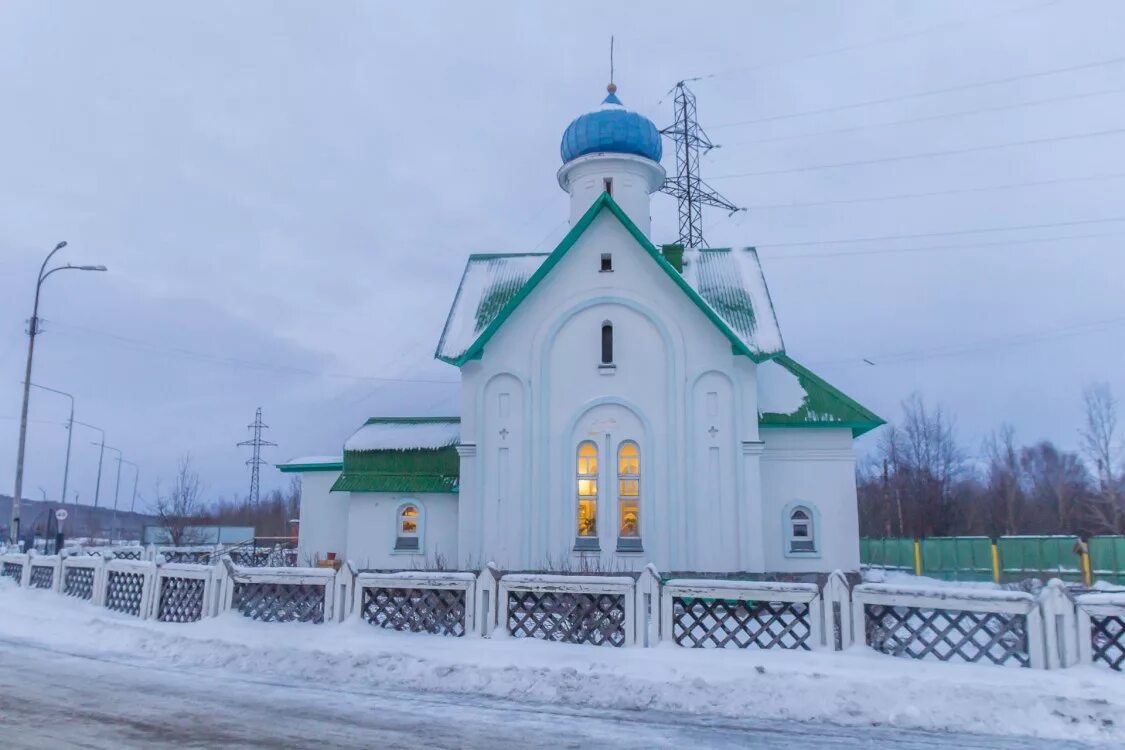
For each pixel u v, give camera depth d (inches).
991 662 424.2
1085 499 2273.6
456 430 1089.4
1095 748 331.0
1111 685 377.4
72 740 319.6
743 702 384.8
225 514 3597.4
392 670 448.8
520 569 858.8
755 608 474.0
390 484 1025.5
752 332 934.4
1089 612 413.1
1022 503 2418.8
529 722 359.9
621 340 898.7
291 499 3422.7
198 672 465.7
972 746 330.3
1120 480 2250.2
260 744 317.4
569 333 909.2
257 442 3316.9
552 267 922.7
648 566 490.3
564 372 899.4
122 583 674.8
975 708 362.6
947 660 432.5
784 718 371.2
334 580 552.4
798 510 927.0
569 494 866.8
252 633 529.3
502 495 882.8
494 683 423.5
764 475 929.5
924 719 360.5
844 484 922.1
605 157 1146.0
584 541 858.8
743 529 840.3
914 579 1254.9
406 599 537.3
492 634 502.0
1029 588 969.5
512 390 908.0
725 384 877.2
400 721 358.0
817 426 928.3
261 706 382.9
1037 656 411.2
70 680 440.1
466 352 909.2
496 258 1091.9
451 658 457.7
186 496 2226.9
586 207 1155.3
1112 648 413.7
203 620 573.9
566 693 407.5
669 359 882.1
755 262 1066.7
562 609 499.8
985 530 2396.7
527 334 915.4
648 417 874.1
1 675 453.4
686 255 1096.8
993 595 422.9
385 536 1019.9
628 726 354.9
